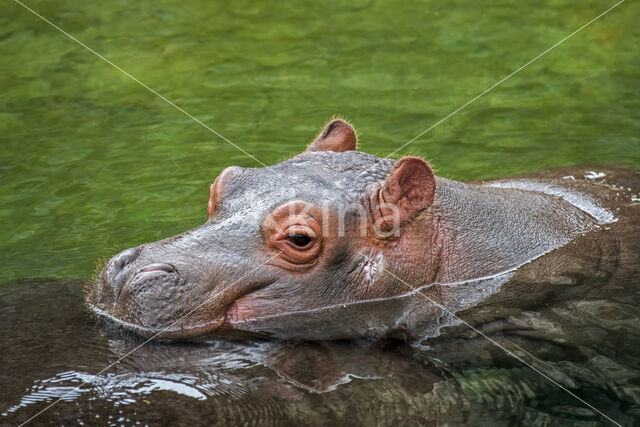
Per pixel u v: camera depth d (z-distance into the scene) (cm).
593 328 827
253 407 711
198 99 1627
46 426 667
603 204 1013
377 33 1972
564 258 910
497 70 1752
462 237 895
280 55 1853
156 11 2130
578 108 1559
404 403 733
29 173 1318
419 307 858
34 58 1844
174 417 691
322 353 794
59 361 747
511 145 1399
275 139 1424
